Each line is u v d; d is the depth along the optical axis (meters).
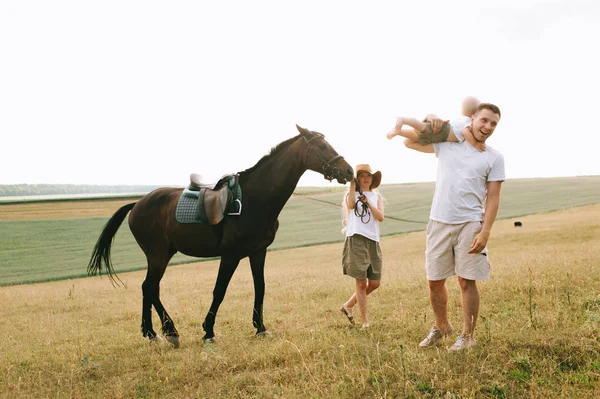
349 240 5.63
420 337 4.73
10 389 4.37
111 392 3.99
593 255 10.74
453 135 4.09
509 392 3.12
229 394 3.72
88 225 50.72
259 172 5.81
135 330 7.27
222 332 6.38
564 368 3.42
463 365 3.62
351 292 9.04
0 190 191.12
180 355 5.08
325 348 4.55
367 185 5.92
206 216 5.76
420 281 9.05
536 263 10.02
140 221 6.48
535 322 4.45
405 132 4.35
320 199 71.94
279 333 5.77
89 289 16.59
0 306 13.02
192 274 20.55
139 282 18.97
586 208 44.47
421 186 87.06
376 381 3.45
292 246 34.00
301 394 3.48
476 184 3.99
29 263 31.92
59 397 3.95
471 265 3.98
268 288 11.66
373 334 5.03
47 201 69.06
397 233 36.72
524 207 50.28
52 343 6.62
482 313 5.46
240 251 5.71
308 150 5.59
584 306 5.00
